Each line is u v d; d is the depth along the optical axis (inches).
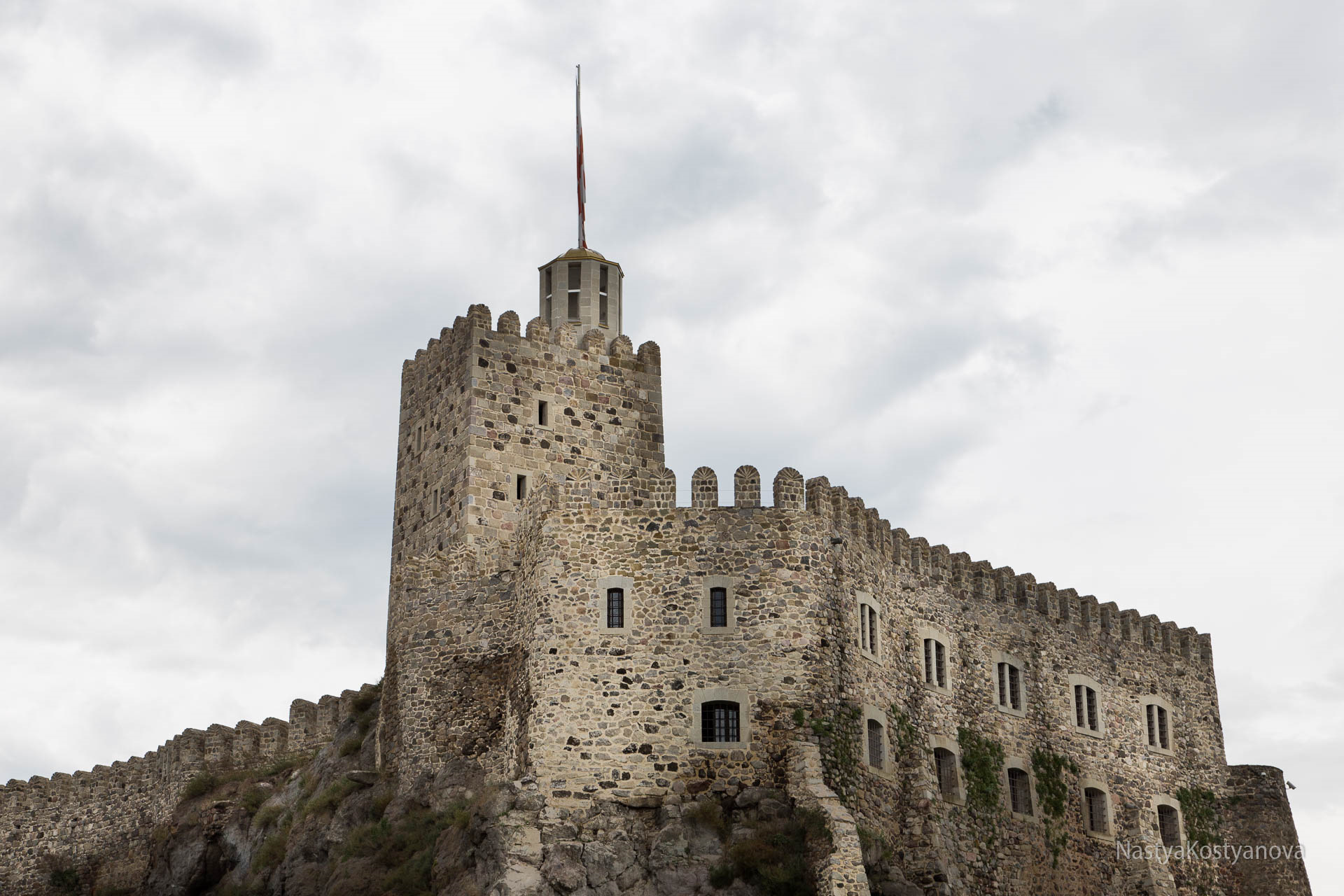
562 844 2301.9
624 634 2444.6
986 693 2844.5
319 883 2588.6
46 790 3870.6
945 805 2632.9
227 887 2923.2
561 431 3034.0
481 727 2603.3
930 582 2812.5
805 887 2220.7
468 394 2974.9
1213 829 3191.4
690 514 2498.8
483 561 2807.6
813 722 2388.0
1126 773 3051.2
